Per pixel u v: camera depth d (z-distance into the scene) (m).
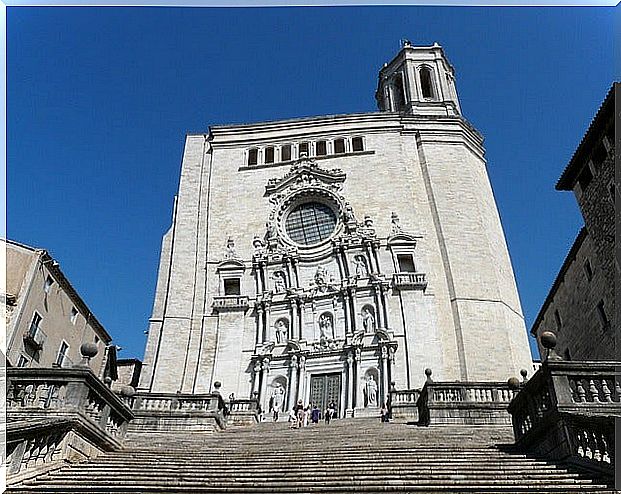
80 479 11.20
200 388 36.97
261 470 12.03
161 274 44.22
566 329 36.25
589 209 29.53
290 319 38.72
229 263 42.19
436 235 42.22
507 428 20.09
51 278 32.84
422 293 37.84
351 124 48.94
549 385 12.55
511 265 44.59
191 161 48.91
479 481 10.22
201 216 45.41
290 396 35.53
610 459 9.54
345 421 29.59
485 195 46.72
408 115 49.16
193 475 11.64
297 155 48.22
